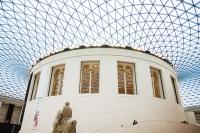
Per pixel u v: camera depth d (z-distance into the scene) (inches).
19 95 1234.0
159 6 606.5
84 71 497.7
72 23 691.4
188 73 989.8
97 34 732.0
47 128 444.1
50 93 507.2
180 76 1043.9
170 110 487.2
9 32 744.3
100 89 450.9
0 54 869.2
